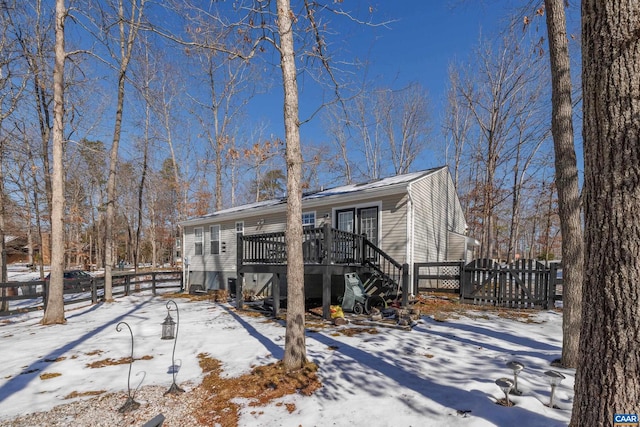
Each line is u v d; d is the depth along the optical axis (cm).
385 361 432
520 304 823
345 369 407
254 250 893
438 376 375
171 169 3206
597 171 187
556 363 408
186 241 1658
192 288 1402
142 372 427
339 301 959
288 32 431
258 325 695
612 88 179
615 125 178
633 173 173
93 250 3841
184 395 356
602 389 184
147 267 3725
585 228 197
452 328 612
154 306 1022
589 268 193
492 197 2055
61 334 651
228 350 509
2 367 455
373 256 1014
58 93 797
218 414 311
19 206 1828
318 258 747
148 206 3328
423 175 1074
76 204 2456
